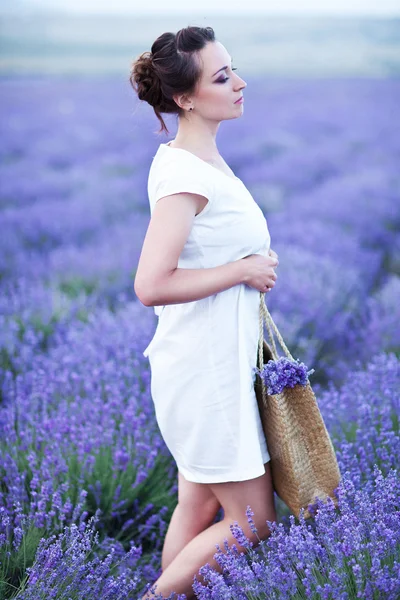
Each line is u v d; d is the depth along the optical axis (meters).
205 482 3.19
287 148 18.08
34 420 4.64
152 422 4.59
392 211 11.88
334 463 3.19
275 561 2.94
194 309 3.08
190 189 2.91
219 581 2.82
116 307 8.07
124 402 5.01
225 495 3.21
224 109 3.10
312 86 26.23
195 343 3.08
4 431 4.39
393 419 4.45
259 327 3.20
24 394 5.03
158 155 3.11
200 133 3.16
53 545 3.11
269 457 3.22
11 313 7.42
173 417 3.20
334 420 4.38
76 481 4.00
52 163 17.81
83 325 6.90
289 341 6.47
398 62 27.75
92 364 5.70
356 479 3.52
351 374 5.08
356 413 4.49
